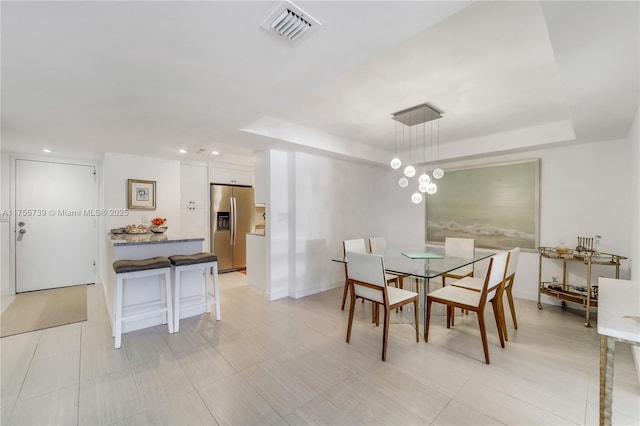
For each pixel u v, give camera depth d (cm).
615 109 229
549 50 189
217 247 540
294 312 342
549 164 372
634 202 263
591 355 236
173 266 291
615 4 111
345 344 258
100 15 125
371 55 161
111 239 322
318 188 430
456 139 416
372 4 118
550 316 324
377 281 240
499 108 293
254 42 147
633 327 113
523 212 390
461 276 347
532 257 383
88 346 251
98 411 170
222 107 236
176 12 123
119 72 178
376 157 477
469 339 268
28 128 290
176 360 229
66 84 193
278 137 333
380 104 286
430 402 178
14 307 352
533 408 172
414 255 338
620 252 322
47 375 207
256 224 592
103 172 411
